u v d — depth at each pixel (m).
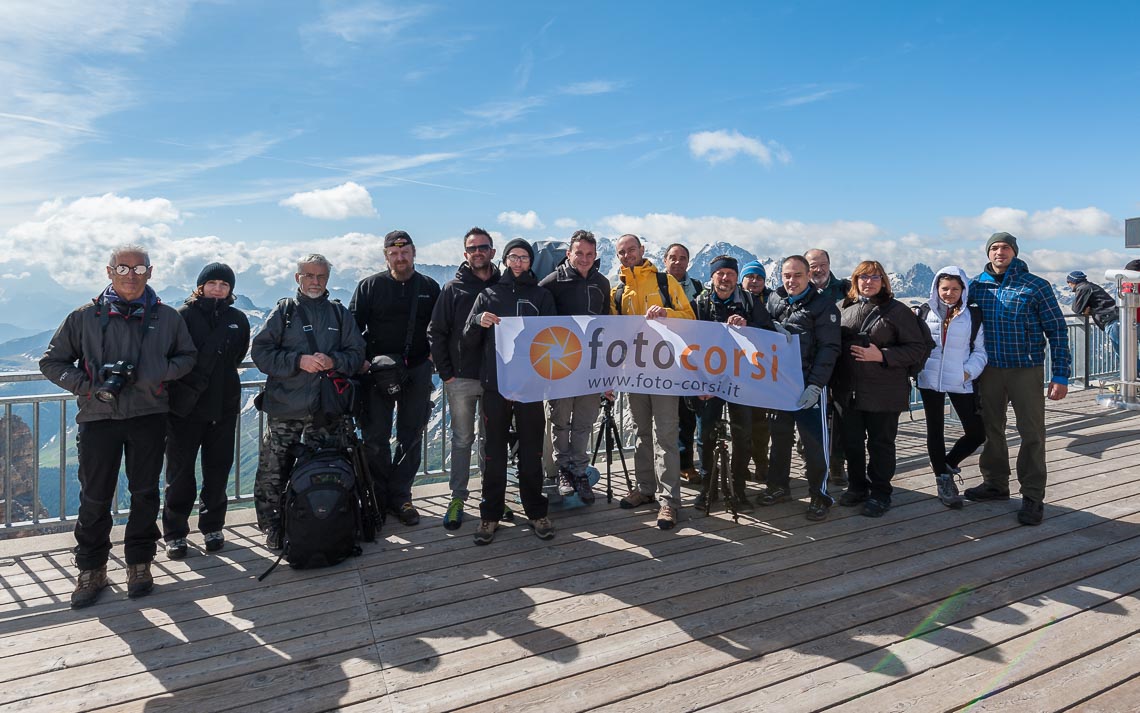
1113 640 3.24
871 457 5.11
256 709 2.80
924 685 2.90
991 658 3.10
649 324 5.09
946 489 5.21
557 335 4.82
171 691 2.93
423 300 5.20
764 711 2.74
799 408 4.90
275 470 4.60
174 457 4.36
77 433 3.83
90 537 3.73
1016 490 5.60
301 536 4.08
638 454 5.42
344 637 3.37
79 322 3.74
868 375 4.96
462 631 3.42
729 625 3.44
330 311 4.71
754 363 5.04
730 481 5.04
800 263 5.09
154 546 3.93
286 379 4.53
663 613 3.58
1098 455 6.55
